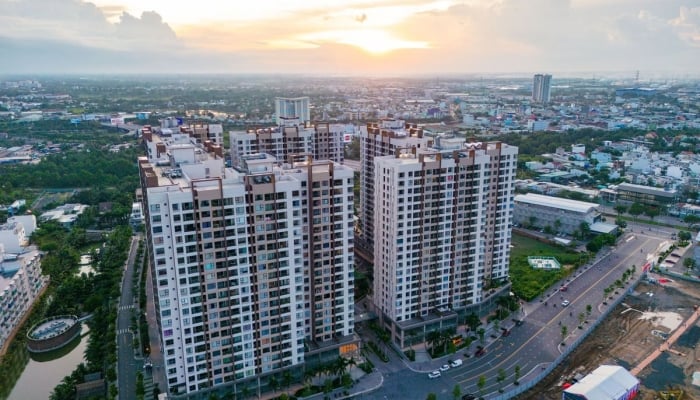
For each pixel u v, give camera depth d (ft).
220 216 547.08
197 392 586.86
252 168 627.46
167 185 558.15
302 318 624.59
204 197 534.78
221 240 554.05
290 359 629.92
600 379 607.37
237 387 608.60
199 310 563.89
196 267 550.77
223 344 586.86
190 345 569.64
